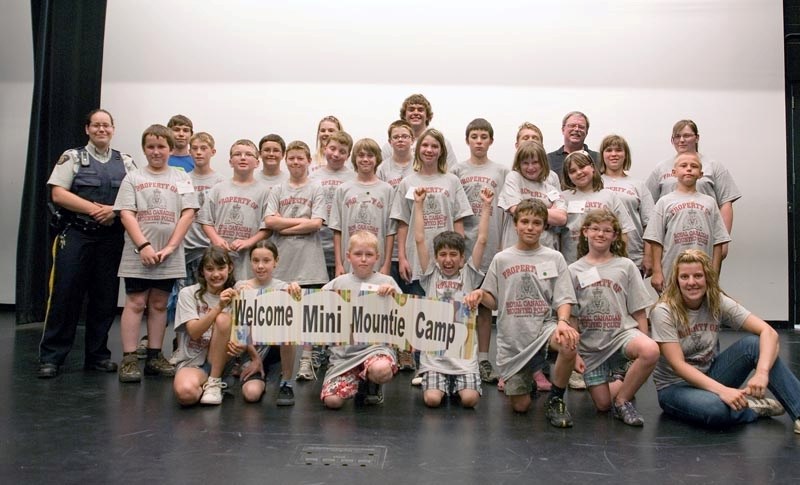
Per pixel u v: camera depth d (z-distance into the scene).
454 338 2.63
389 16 5.35
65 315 3.24
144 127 5.45
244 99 5.41
